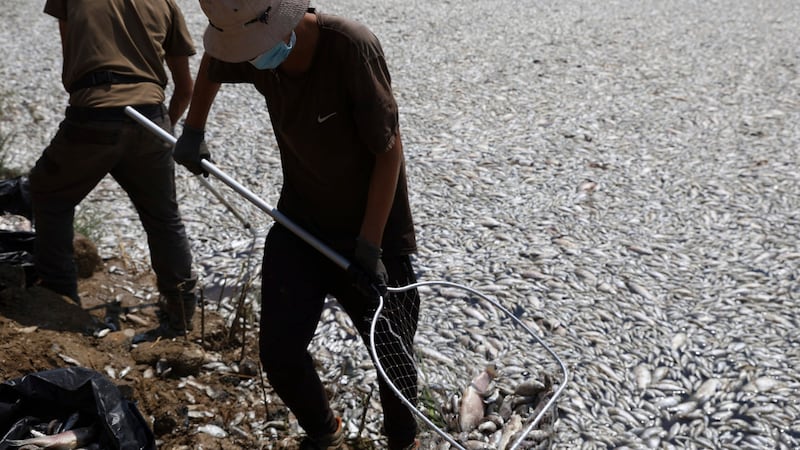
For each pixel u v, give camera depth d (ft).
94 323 12.06
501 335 12.69
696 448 10.50
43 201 11.68
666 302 13.61
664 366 12.05
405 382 9.13
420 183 18.45
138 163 11.43
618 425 10.89
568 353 12.26
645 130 21.59
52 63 26.81
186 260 12.23
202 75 8.91
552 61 27.94
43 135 20.97
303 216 8.77
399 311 9.04
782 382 11.57
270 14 7.13
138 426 8.89
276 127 8.27
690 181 18.31
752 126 21.68
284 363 8.56
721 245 15.49
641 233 15.99
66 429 8.87
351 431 10.64
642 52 28.86
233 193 17.98
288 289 8.60
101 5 11.14
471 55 28.73
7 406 8.88
